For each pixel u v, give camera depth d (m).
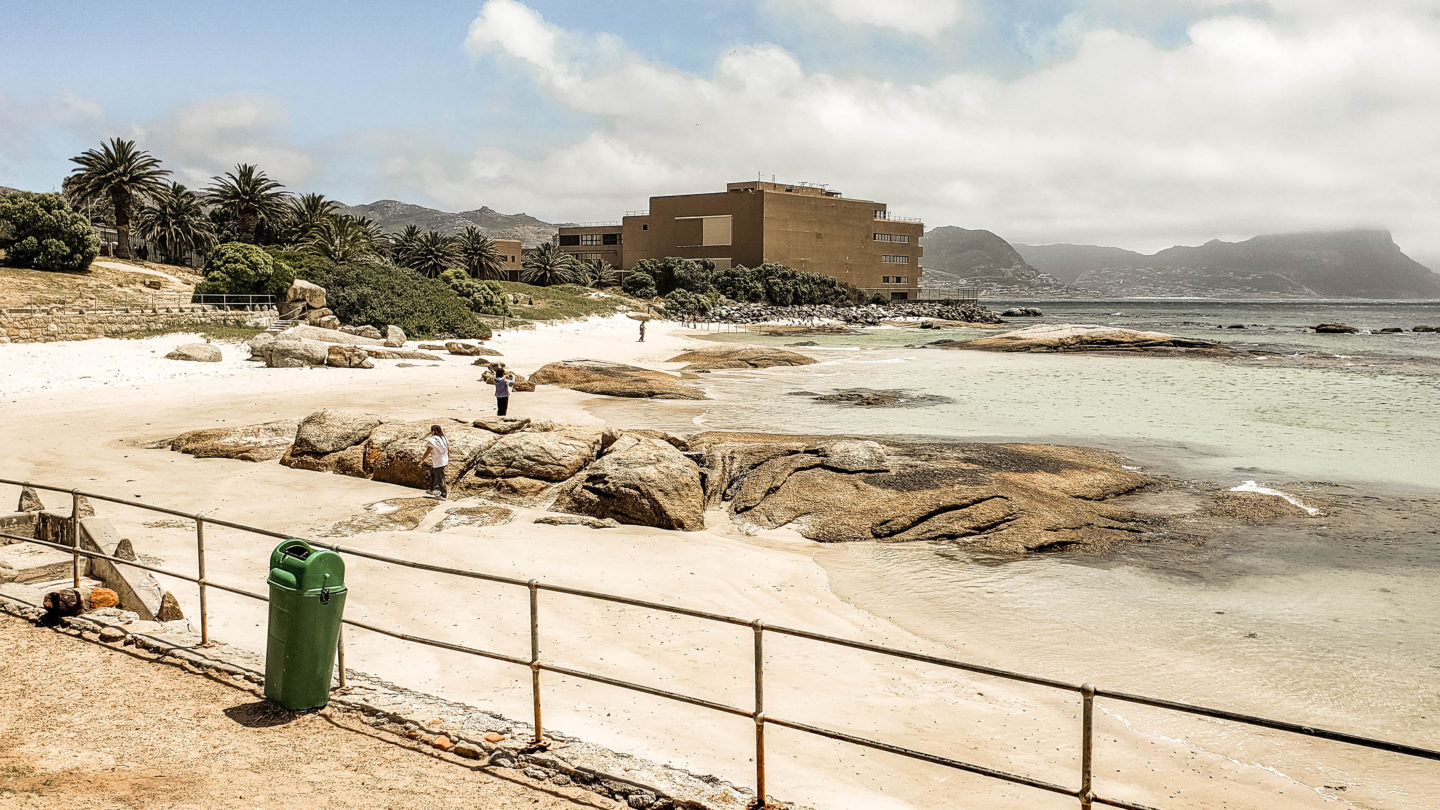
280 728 6.77
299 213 95.38
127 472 20.22
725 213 156.88
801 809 6.16
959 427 30.62
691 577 14.13
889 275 171.38
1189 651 11.60
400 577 13.13
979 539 16.86
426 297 68.38
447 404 33.41
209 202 92.62
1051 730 9.22
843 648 11.34
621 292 139.38
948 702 9.79
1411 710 9.88
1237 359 64.44
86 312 48.09
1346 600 13.65
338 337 51.69
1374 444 27.75
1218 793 8.02
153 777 5.82
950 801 7.50
